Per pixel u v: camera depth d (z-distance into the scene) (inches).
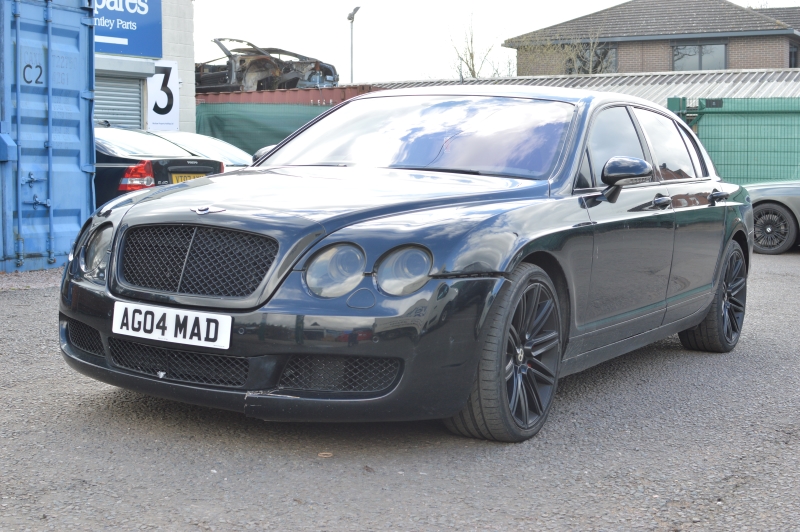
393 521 106.5
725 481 126.3
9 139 310.7
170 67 639.1
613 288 163.0
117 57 603.2
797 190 474.6
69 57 332.5
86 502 107.6
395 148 166.7
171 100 642.8
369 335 118.7
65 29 330.3
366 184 144.9
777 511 115.2
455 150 162.6
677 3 1644.9
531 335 140.9
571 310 149.8
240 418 143.5
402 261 122.0
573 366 156.1
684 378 192.7
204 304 123.3
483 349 129.1
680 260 190.7
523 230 136.3
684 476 127.8
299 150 176.7
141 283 130.1
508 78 1032.8
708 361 212.5
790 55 1626.5
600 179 166.1
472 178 152.0
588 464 131.0
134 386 130.0
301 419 122.3
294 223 124.3
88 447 127.6
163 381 126.8
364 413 121.8
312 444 132.8
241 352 121.1
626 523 109.3
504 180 152.0
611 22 1651.1
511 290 131.0
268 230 123.5
